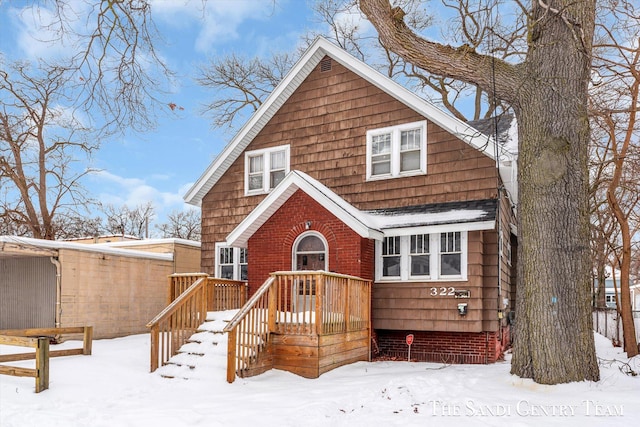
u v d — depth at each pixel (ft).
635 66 34.73
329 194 40.01
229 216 51.16
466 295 36.99
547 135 26.50
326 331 31.04
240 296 40.70
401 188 41.63
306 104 47.26
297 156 47.21
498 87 28.55
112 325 49.85
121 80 34.47
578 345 25.26
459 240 38.01
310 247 40.50
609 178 44.19
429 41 29.73
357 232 37.09
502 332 42.83
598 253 59.62
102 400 24.29
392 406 22.26
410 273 39.32
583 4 26.91
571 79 26.63
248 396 24.86
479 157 38.55
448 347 38.73
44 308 47.50
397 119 42.39
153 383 27.76
